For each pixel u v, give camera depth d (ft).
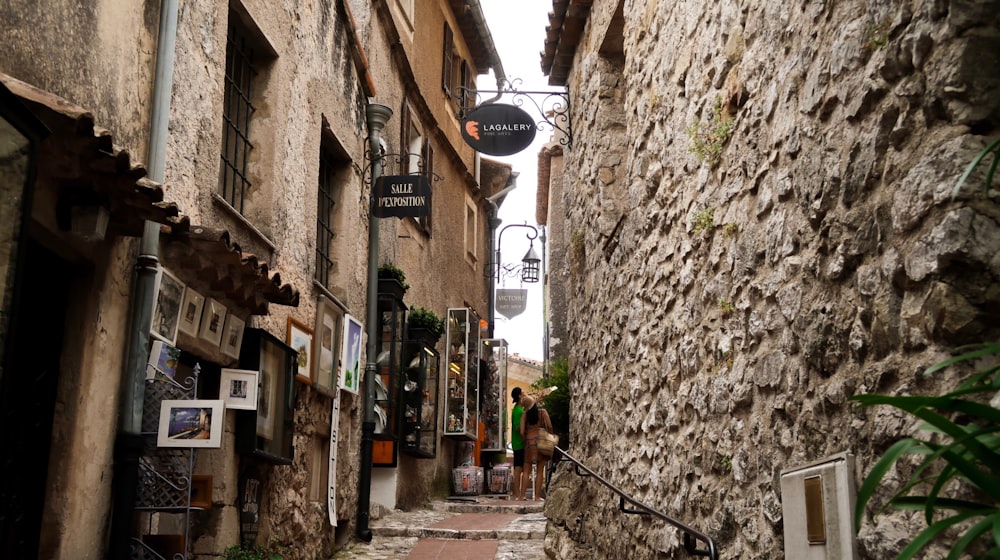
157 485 17.28
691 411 16.12
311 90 28.45
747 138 13.48
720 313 14.51
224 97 23.32
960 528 7.52
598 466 25.22
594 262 27.09
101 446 16.31
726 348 14.14
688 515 15.92
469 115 32.78
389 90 42.93
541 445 47.39
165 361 18.13
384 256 40.63
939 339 7.91
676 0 18.31
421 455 42.55
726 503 13.79
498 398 62.28
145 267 17.30
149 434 17.02
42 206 14.07
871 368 9.12
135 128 17.39
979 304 7.61
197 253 18.30
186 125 19.60
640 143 21.20
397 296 39.55
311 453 28.58
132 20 17.17
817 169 10.64
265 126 24.94
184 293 18.67
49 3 14.37
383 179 35.37
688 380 16.33
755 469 12.61
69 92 15.02
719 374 14.39
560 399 51.88
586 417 27.78
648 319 19.70
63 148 13.15
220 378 21.01
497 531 33.88
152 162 17.69
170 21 18.25
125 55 16.94
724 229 14.42
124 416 16.97
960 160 7.75
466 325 53.78
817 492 10.03
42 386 15.56
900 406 5.88
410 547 32.14
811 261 10.83
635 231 21.24
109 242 16.48
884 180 9.03
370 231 36.17
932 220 8.06
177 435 16.87
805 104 11.17
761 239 12.74
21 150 11.23
